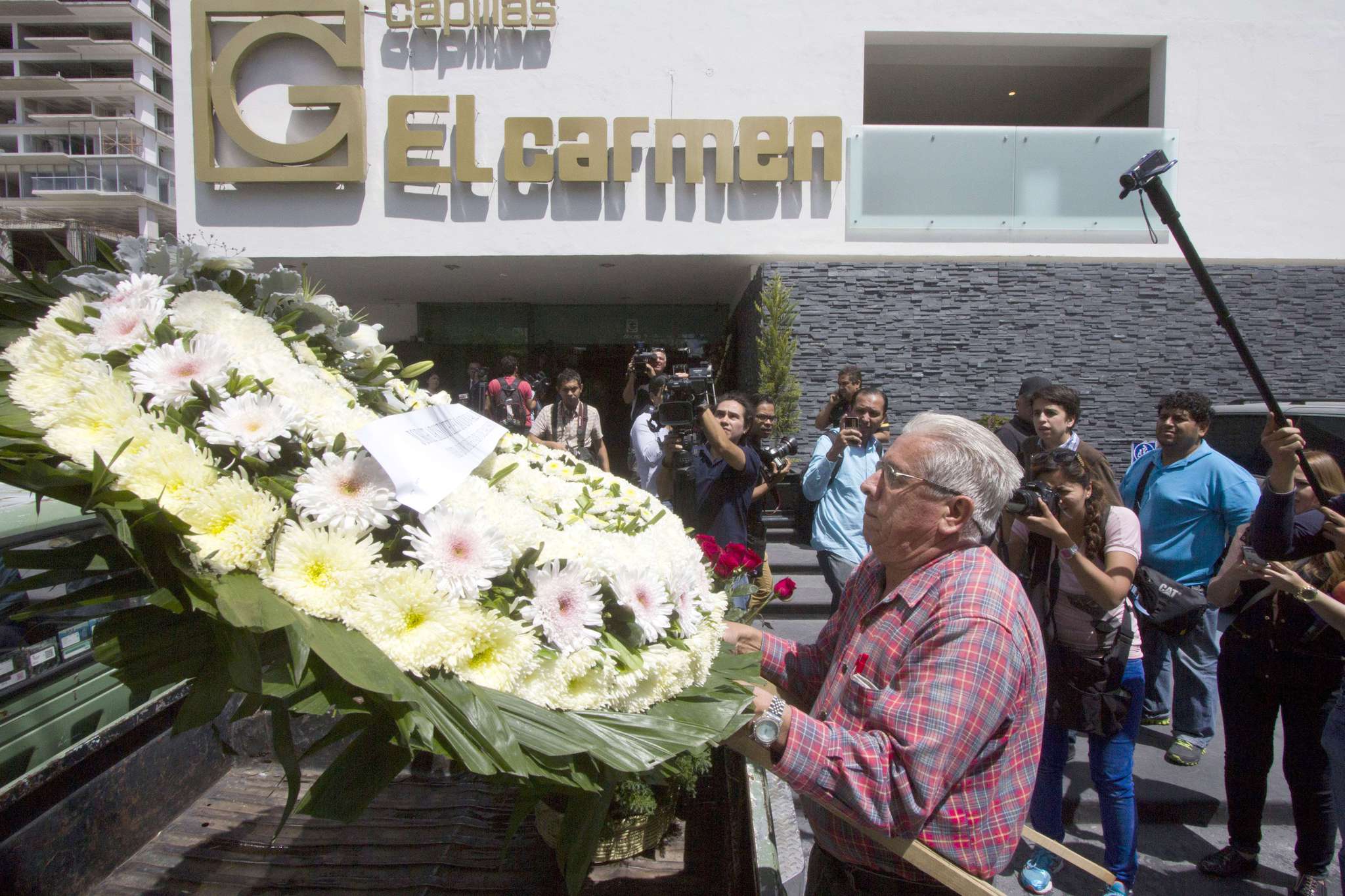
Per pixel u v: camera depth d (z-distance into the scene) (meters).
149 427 1.18
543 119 8.57
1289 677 2.94
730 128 8.64
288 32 8.47
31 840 1.86
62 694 1.97
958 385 8.84
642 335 13.15
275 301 1.72
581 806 1.33
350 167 8.53
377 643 1.13
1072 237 8.87
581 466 1.98
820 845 1.75
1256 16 8.72
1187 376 8.88
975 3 8.76
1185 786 3.79
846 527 4.38
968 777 1.48
